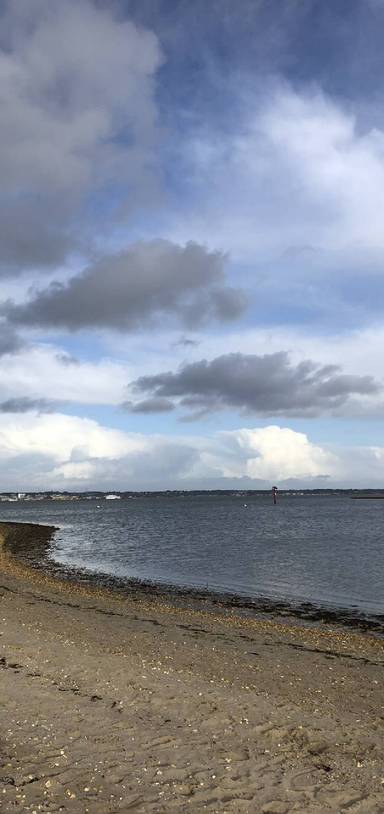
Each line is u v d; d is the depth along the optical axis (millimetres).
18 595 20797
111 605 19703
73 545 49000
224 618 18281
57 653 11578
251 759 7020
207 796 6016
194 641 14148
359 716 8969
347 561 34312
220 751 7211
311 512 113438
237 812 5746
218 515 104188
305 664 12398
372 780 6570
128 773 6465
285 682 10789
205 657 12422
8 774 6281
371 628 17812
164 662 11633
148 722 8109
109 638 13734
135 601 21719
